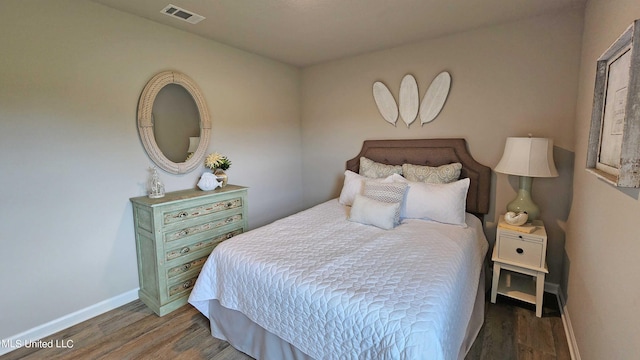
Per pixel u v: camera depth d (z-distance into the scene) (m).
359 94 3.46
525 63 2.44
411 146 3.05
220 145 3.07
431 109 2.94
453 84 2.81
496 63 2.57
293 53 3.33
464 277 1.69
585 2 2.10
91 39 2.11
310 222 2.42
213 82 2.94
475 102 2.71
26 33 1.84
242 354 1.83
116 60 2.24
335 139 3.75
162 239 2.23
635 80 0.96
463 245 1.93
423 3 2.13
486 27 2.58
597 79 1.44
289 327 1.51
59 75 1.98
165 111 2.56
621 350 1.11
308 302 1.42
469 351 1.80
